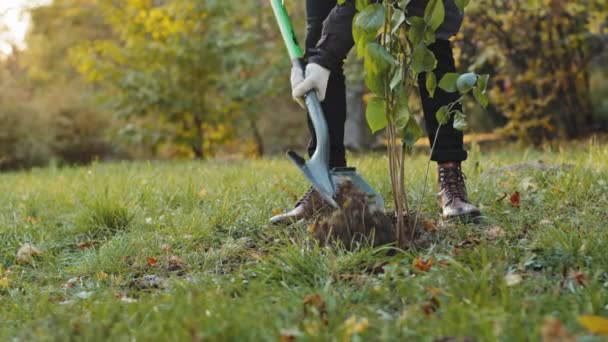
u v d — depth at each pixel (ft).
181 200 12.16
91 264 8.73
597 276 6.42
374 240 7.81
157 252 9.00
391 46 7.41
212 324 5.48
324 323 5.67
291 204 10.90
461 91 7.38
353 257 7.32
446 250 7.62
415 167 14.57
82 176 17.81
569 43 28.12
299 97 8.08
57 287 8.15
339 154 9.35
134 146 44.27
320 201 9.42
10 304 7.22
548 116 28.48
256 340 5.25
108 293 7.20
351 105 38.01
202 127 36.63
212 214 10.32
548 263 7.03
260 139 44.16
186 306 5.99
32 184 17.74
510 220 9.04
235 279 7.21
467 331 5.08
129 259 8.89
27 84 63.93
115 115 35.35
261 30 37.88
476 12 26.84
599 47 30.50
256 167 17.53
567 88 30.91
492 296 6.02
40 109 44.42
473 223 8.91
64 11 63.10
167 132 36.11
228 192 11.85
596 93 39.11
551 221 8.76
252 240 9.23
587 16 27.76
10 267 9.28
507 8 26.94
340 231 7.88
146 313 6.11
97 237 10.61
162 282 7.70
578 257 7.02
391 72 7.29
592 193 10.24
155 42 34.17
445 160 9.13
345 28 7.85
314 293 6.37
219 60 34.17
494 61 29.01
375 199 8.11
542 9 26.55
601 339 4.64
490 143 34.86
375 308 6.16
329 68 7.93
